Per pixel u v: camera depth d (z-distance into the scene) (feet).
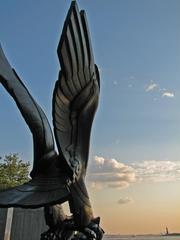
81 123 27.43
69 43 26.58
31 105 26.21
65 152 25.57
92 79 28.84
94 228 25.31
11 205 22.68
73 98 27.25
